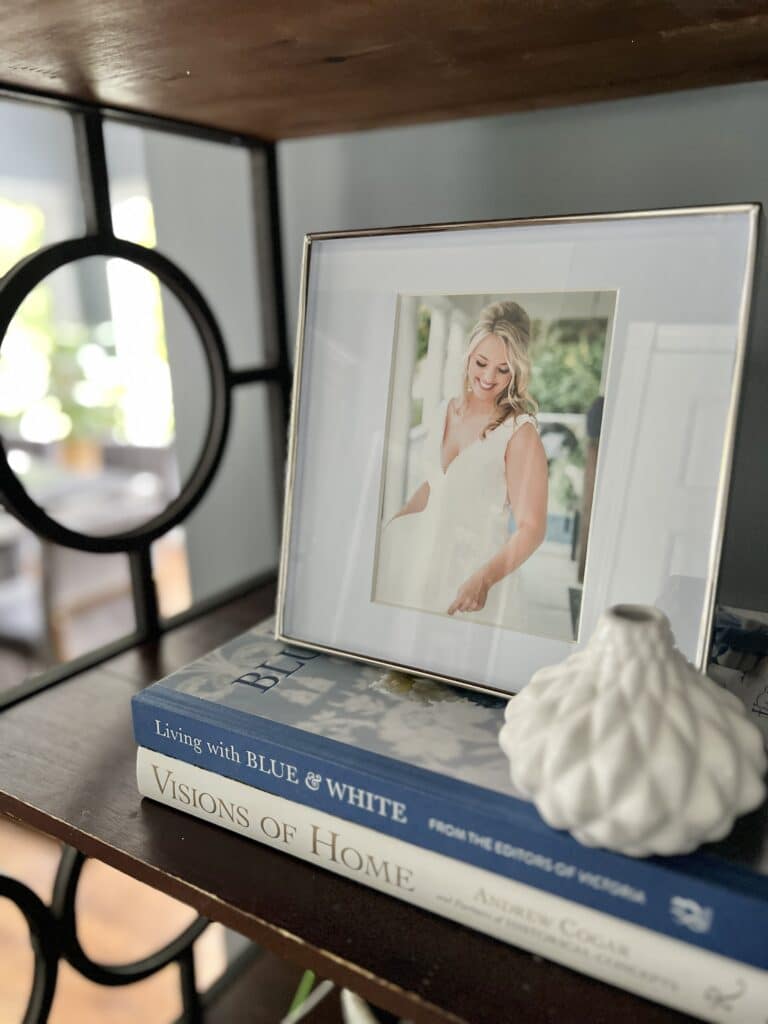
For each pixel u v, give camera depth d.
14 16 0.32
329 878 0.35
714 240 0.32
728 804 0.27
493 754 0.34
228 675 0.40
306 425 0.42
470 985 0.30
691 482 0.34
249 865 0.35
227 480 0.76
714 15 0.33
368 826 0.33
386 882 0.33
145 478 2.72
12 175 3.07
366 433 0.41
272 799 0.35
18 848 1.33
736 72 0.43
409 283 0.39
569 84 0.45
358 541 0.41
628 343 0.34
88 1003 1.04
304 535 0.42
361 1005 0.46
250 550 0.77
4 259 3.19
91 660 0.51
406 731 0.35
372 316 0.40
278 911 0.33
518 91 0.47
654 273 0.34
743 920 0.27
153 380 2.91
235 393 0.73
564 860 0.29
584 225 0.35
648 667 0.28
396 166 0.59
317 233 0.41
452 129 0.56
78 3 0.31
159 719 0.37
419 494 0.40
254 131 0.57
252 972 0.65
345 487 0.41
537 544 0.37
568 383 0.36
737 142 0.48
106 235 0.48
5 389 2.93
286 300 0.66
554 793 0.28
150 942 1.14
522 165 0.54
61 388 2.99
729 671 0.40
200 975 1.05
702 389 0.33
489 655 0.38
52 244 0.45
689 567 0.34
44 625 2.02
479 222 0.37
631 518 0.35
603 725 0.27
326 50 0.38
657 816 0.26
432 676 0.39
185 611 0.58
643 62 0.41
